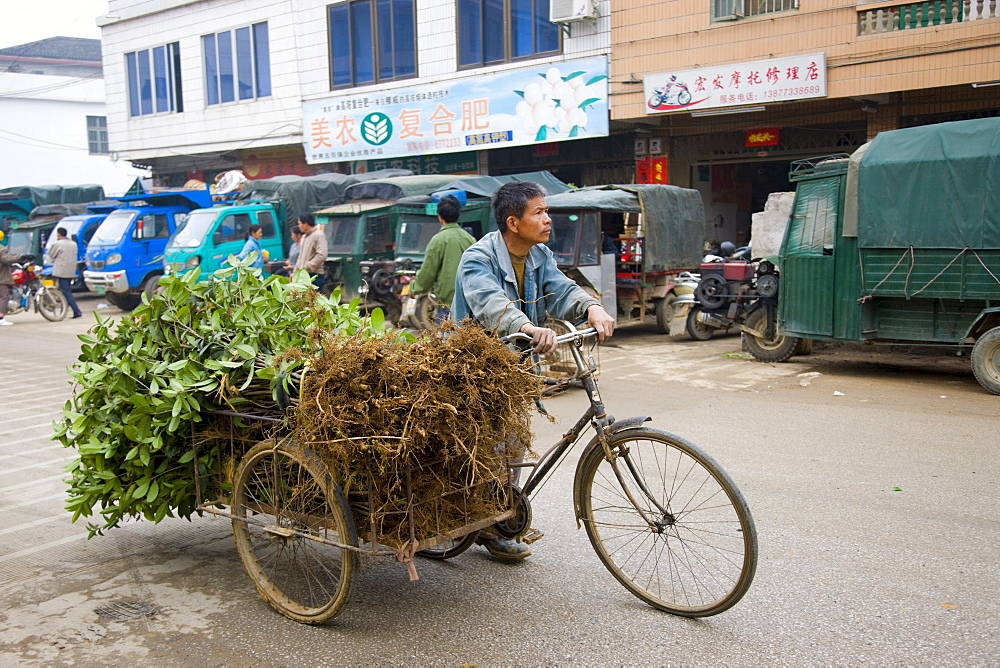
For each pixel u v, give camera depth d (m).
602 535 3.54
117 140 23.30
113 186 35.78
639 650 2.94
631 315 11.62
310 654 2.98
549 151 16.61
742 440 5.71
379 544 3.05
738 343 10.86
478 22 16.03
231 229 15.12
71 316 16.28
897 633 3.00
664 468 4.18
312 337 3.06
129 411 3.56
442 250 7.39
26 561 3.92
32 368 9.78
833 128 14.04
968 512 4.22
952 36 10.95
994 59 10.68
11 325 14.73
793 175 8.38
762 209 17.69
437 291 7.49
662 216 11.53
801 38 12.11
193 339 3.61
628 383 8.07
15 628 3.22
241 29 19.92
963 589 3.35
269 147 20.38
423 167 18.03
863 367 8.67
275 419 3.23
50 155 33.81
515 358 3.13
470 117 16.22
